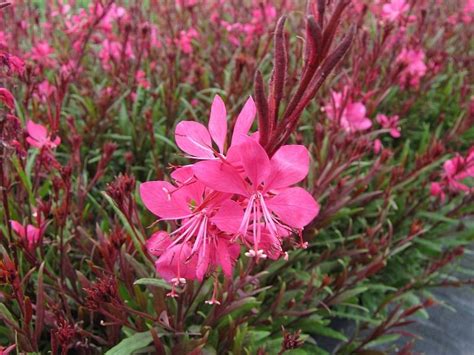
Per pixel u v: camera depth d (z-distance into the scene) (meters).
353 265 0.28
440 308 0.31
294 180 0.10
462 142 0.41
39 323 0.17
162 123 0.35
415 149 0.43
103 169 0.25
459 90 0.46
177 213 0.11
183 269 0.12
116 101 0.33
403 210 0.32
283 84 0.10
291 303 0.22
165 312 0.17
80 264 0.22
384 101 0.40
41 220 0.19
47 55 0.33
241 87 0.33
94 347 0.20
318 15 0.09
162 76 0.38
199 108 0.35
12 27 0.37
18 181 0.22
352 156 0.26
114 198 0.15
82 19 0.35
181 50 0.39
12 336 0.19
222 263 0.11
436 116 0.45
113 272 0.17
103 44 0.35
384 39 0.29
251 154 0.09
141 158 0.34
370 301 0.29
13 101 0.16
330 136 0.28
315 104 0.35
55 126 0.22
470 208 0.34
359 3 0.38
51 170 0.25
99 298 0.15
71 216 0.23
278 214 0.10
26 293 0.21
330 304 0.24
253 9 0.47
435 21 0.49
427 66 0.41
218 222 0.10
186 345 0.18
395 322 0.23
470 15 0.57
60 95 0.23
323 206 0.27
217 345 0.20
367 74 0.30
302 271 0.25
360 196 0.27
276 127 0.10
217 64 0.40
